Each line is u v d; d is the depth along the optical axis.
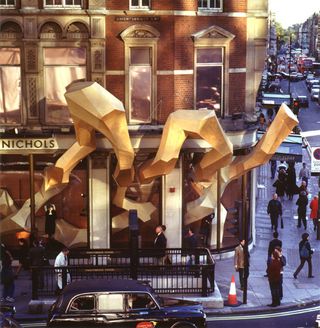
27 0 25.55
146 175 25.27
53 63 26.17
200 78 27.09
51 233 26.70
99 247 26.83
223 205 28.11
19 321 21.45
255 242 30.12
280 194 37.81
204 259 25.89
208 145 26.45
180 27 26.42
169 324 18.55
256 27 27.59
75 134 25.19
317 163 29.80
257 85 28.02
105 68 26.23
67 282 22.59
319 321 21.30
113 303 18.47
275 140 26.23
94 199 26.56
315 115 78.00
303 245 25.70
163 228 25.30
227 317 22.19
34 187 26.38
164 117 26.69
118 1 25.94
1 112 26.25
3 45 25.92
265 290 24.58
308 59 152.25
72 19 25.86
